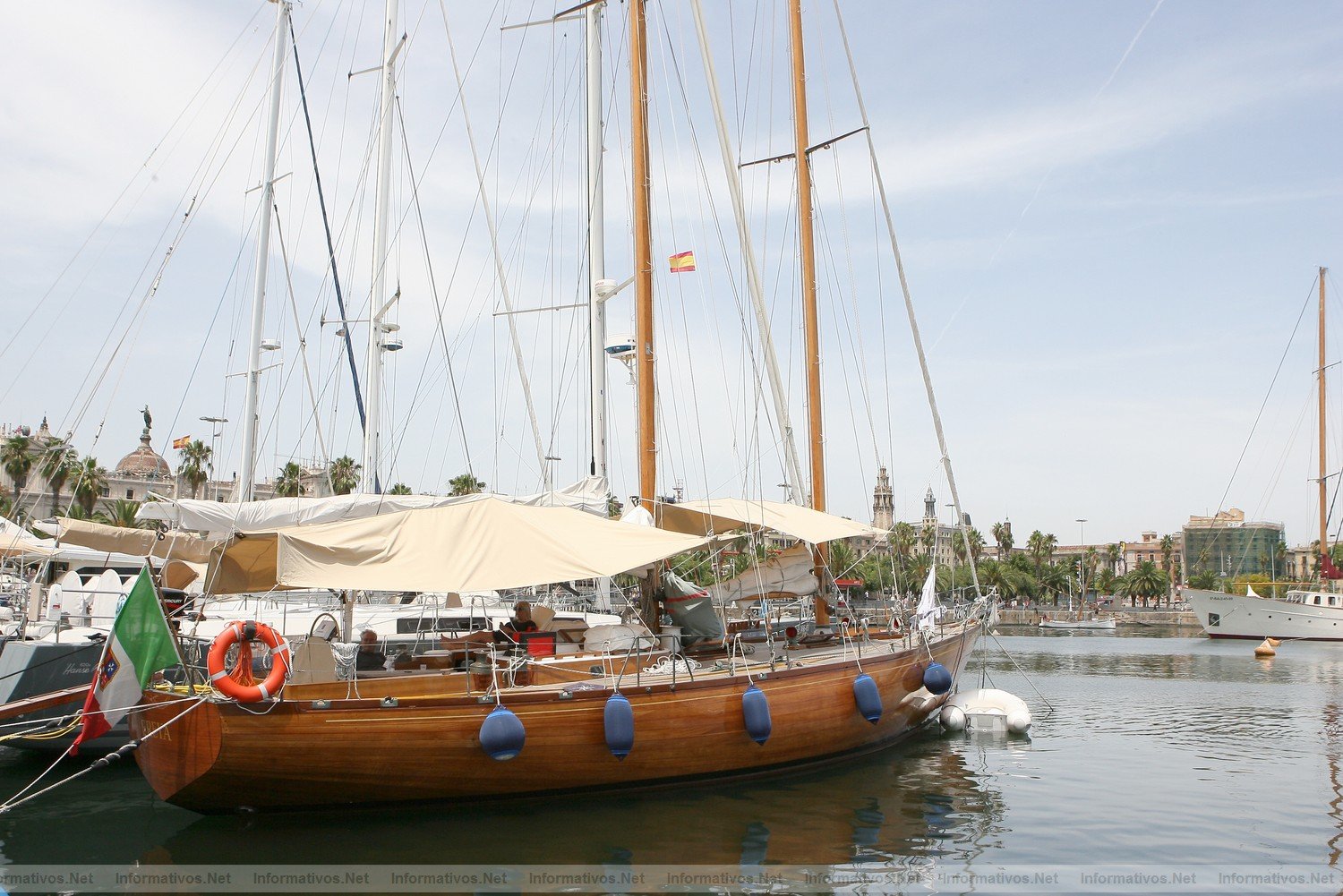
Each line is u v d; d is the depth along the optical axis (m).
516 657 10.21
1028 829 9.64
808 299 18.52
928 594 17.44
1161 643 50.16
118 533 14.45
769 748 11.36
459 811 9.49
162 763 8.59
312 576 9.04
